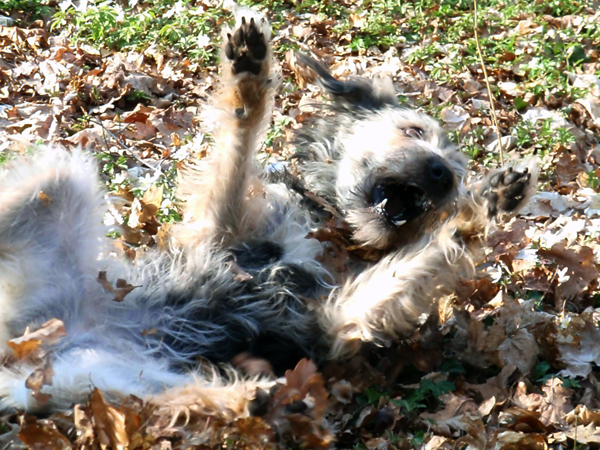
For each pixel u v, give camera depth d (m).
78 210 4.42
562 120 8.90
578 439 4.02
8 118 7.51
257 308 4.56
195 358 4.36
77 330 4.20
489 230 4.69
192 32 10.06
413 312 4.41
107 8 9.88
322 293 4.70
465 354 4.68
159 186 6.33
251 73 4.46
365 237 4.94
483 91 9.65
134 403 3.58
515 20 12.38
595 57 11.13
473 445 3.88
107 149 7.11
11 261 4.20
